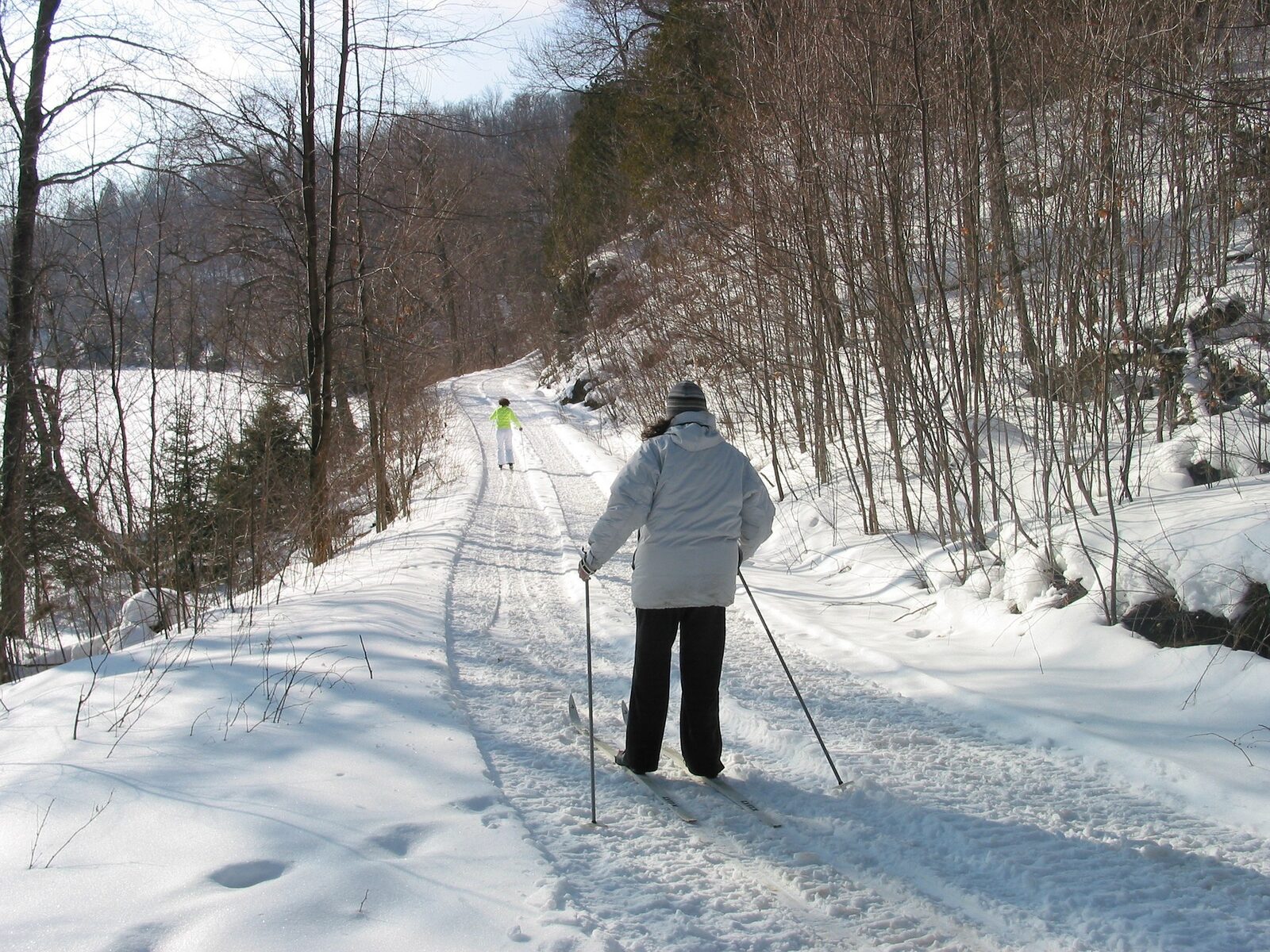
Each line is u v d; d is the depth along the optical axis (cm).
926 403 790
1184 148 744
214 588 991
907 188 860
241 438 1266
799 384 1171
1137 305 679
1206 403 734
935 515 900
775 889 323
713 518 418
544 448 2436
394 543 1262
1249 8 723
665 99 1994
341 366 1666
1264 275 759
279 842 334
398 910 290
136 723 473
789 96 927
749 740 484
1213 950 275
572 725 501
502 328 5353
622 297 2395
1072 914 299
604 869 336
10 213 1259
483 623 768
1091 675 526
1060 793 397
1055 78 779
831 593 823
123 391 1339
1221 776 388
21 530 1147
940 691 535
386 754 430
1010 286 855
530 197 3828
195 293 1441
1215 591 512
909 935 291
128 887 301
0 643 1045
